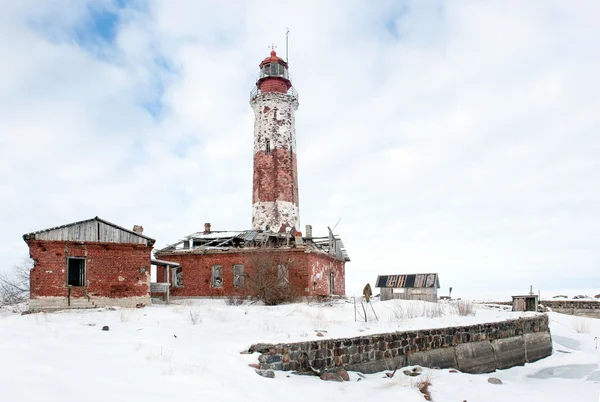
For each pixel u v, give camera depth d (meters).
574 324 29.06
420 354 15.38
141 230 28.41
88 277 22.33
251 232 35.53
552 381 15.35
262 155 40.66
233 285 31.25
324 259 33.47
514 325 19.72
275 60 43.38
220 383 9.19
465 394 12.01
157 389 8.34
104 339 11.92
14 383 7.68
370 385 11.78
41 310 21.05
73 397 7.42
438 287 29.92
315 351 12.49
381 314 20.94
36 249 21.45
